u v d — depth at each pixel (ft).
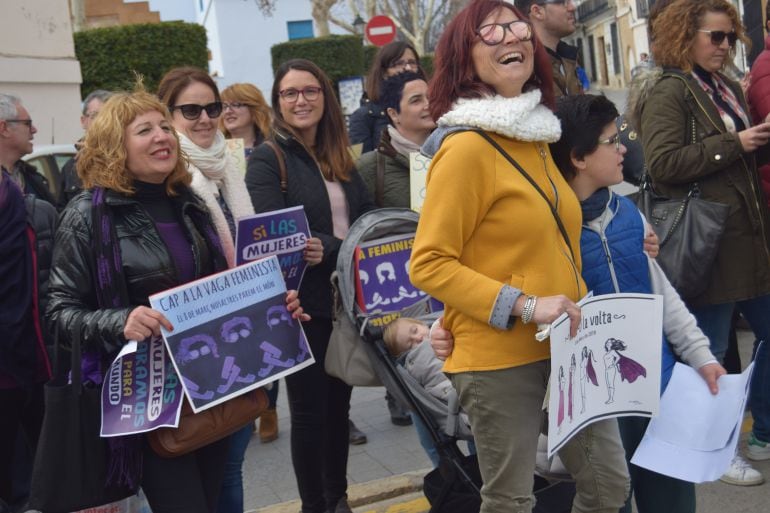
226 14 102.37
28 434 13.94
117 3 88.69
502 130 8.40
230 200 12.84
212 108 12.53
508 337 8.57
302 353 10.66
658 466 9.66
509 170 8.51
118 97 10.12
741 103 14.39
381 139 14.74
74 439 9.21
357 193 13.93
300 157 13.51
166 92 12.43
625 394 9.05
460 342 8.87
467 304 8.38
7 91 32.78
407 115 14.40
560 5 16.26
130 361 9.59
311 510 13.08
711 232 13.19
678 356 10.44
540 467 10.70
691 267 13.28
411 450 17.10
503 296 8.25
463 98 8.77
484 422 8.77
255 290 10.36
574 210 9.02
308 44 69.41
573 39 93.66
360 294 12.72
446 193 8.39
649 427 9.93
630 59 61.31
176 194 10.34
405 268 13.07
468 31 8.68
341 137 13.76
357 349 12.35
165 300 9.49
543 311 8.13
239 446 11.87
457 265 8.43
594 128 9.68
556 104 9.80
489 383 8.67
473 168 8.38
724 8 13.52
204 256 10.38
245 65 103.65
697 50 13.69
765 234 13.99
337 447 13.56
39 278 13.30
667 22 13.75
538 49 9.00
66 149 26.96
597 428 9.13
